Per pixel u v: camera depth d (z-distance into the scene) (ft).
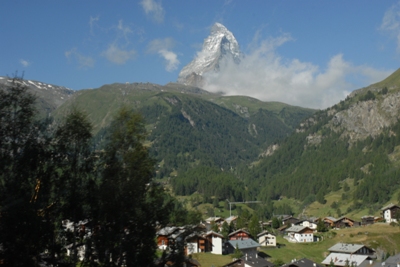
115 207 135.03
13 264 116.57
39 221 121.29
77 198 136.26
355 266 380.78
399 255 368.89
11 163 125.18
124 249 134.92
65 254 140.26
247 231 474.49
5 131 124.16
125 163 144.87
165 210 145.69
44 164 134.21
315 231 564.30
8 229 115.14
